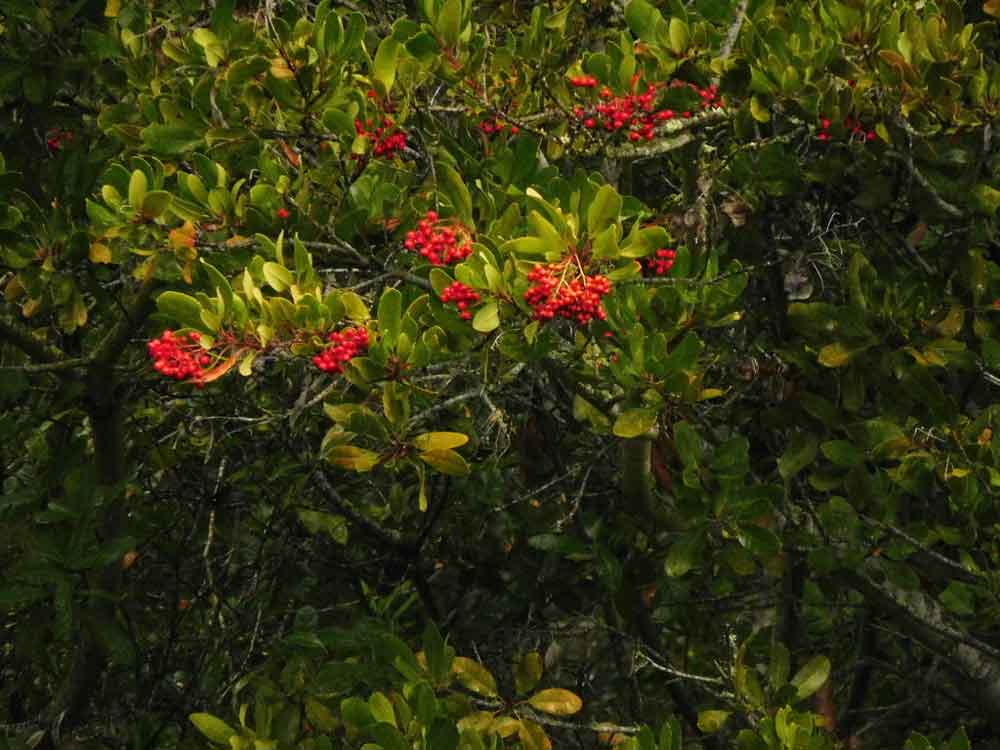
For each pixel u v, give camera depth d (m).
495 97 2.50
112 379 2.66
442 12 2.36
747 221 2.62
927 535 2.59
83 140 2.88
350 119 2.32
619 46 2.50
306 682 2.74
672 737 2.42
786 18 2.54
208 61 2.39
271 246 2.27
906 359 2.48
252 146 2.49
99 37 2.71
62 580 2.61
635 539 2.86
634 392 2.36
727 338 2.69
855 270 2.48
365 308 2.19
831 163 2.52
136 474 2.84
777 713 2.52
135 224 2.38
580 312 2.12
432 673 2.56
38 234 2.53
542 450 2.84
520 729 2.55
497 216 2.38
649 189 2.86
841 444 2.50
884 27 2.44
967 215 2.52
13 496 2.71
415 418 2.24
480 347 2.28
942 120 2.48
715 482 2.42
